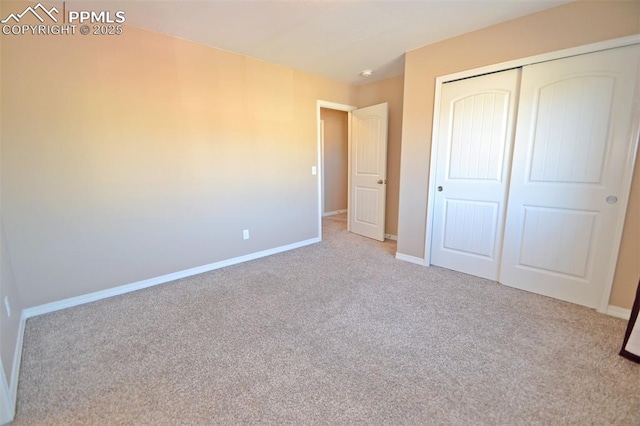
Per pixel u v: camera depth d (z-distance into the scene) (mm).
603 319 2074
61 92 2141
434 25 2439
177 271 2885
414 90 3029
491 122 2590
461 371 1583
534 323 2033
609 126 2031
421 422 1275
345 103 4277
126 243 2555
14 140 2006
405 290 2584
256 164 3363
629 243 2029
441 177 2979
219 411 1344
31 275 2154
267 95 3354
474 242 2846
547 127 2287
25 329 2012
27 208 2094
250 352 1759
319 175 4066
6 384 1295
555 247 2352
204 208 3002
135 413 1336
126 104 2428
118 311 2256
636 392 1419
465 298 2420
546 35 2205
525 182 2449
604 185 2088
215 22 2342
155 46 2523
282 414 1324
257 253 3516
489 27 2463
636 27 1869
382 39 2715
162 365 1652
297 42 2762
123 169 2471
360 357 1707
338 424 1271
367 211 4434
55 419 1303
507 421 1272
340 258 3480
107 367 1635
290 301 2402
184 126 2770
